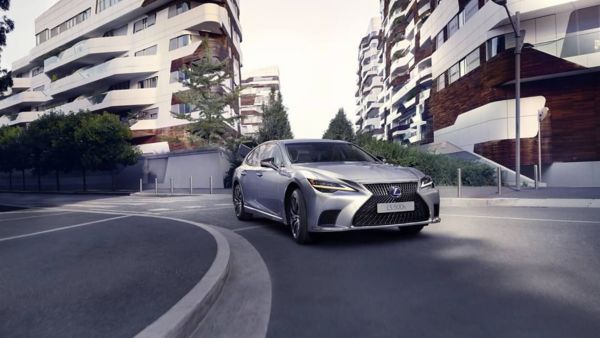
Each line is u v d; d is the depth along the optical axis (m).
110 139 26.92
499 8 18.94
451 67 25.31
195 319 2.39
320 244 4.80
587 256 3.68
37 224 7.23
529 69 18.06
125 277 3.16
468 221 6.19
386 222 4.40
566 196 9.14
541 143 18.47
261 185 6.05
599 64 16.41
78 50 38.28
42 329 2.13
